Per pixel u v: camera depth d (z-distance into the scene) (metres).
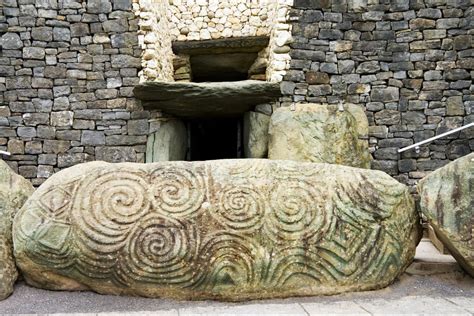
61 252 3.01
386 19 6.35
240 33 7.99
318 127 6.03
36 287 3.18
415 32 6.30
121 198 3.10
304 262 3.11
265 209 3.13
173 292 3.03
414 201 3.55
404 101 6.25
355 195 3.29
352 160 6.00
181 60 7.91
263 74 7.84
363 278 3.18
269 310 2.85
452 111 6.16
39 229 3.02
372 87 6.30
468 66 6.17
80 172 3.28
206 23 8.02
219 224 3.07
